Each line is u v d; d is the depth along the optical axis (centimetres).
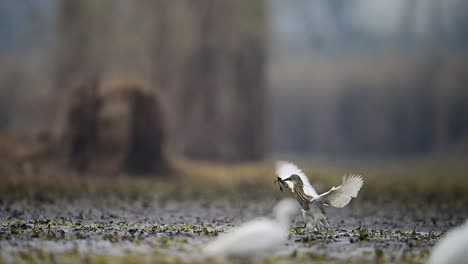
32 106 8362
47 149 4644
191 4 6469
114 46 6662
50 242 1825
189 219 2661
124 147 4675
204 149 6206
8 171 4338
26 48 10362
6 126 9950
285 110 14000
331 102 14062
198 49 6372
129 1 6644
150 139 4791
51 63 8075
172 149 5525
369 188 4669
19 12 11194
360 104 13938
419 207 3522
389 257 1709
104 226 2280
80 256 1600
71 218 2570
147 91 4794
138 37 6544
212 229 2233
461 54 13988
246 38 6431
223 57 6375
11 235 1942
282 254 1695
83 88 4731
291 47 15062
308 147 14050
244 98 6400
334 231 2234
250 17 6475
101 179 4456
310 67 14338
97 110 4712
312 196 1950
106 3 6712
